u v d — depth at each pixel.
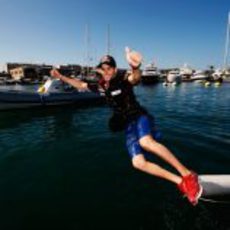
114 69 3.43
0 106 17.56
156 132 3.48
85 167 7.01
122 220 4.52
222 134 10.29
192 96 28.66
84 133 10.98
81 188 5.76
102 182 6.02
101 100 21.62
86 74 47.09
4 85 61.53
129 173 6.46
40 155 8.16
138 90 39.12
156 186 5.69
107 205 5.00
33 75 84.94
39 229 4.36
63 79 3.91
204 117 14.66
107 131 11.18
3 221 4.60
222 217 4.47
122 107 3.40
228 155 7.60
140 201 5.10
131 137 3.38
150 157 7.27
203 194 4.68
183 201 5.02
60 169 6.93
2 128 12.58
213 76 61.25
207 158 7.37
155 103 22.28
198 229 4.19
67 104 20.06
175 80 57.91
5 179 6.36
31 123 13.85
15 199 5.34
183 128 11.54
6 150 8.74
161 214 4.64
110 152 8.22
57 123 13.71
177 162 3.16
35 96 18.64
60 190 5.70
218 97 27.06
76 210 4.88
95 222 4.50
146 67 61.72
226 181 4.66
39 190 5.73
